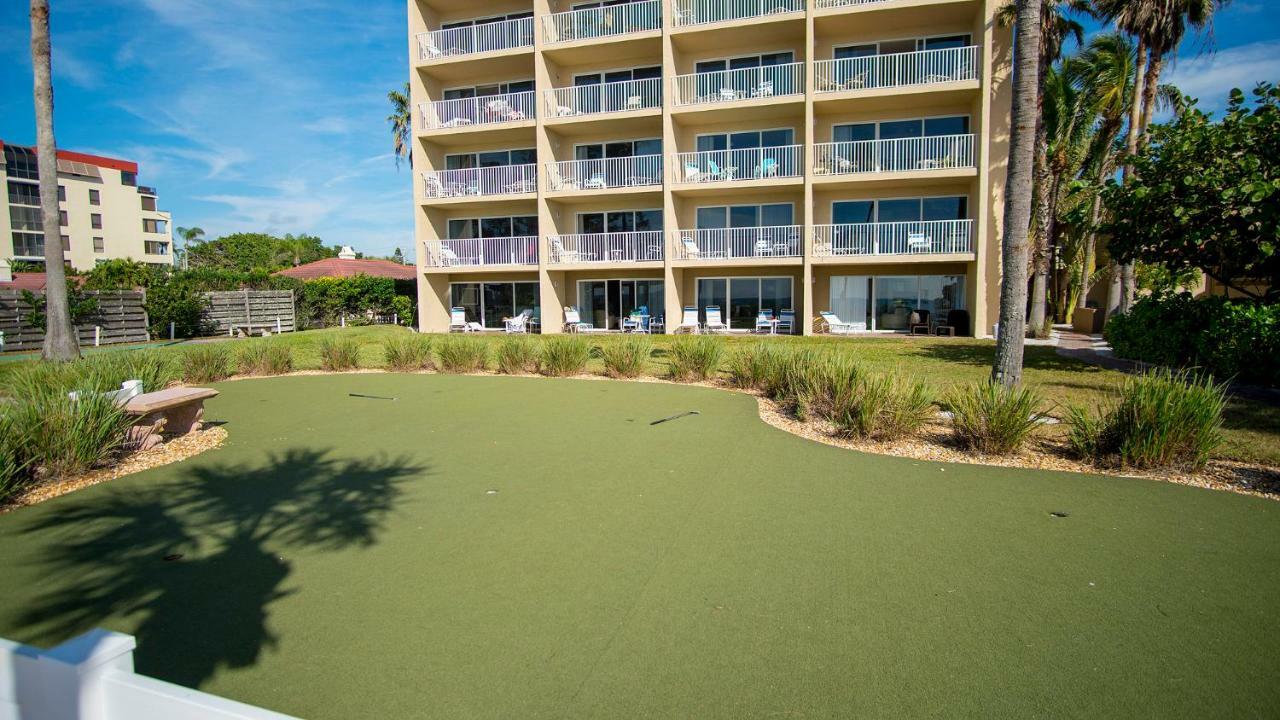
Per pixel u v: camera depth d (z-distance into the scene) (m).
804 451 6.62
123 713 1.65
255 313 24.92
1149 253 11.71
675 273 22.11
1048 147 20.53
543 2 22.44
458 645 3.05
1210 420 5.72
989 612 3.31
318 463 6.28
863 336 19.73
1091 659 2.88
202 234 94.88
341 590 3.61
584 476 5.79
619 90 23.23
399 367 13.78
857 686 2.70
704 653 2.97
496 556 4.06
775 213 22.31
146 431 6.85
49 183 13.23
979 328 18.97
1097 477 5.65
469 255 24.41
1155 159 11.22
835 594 3.53
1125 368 12.15
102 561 4.02
